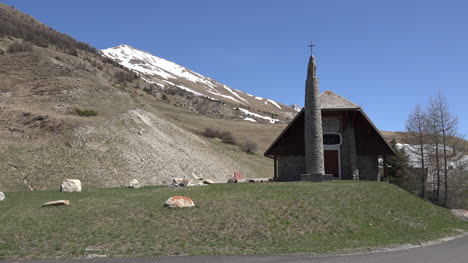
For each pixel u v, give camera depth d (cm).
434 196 4512
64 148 3525
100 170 3400
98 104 5391
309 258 1129
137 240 1267
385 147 3114
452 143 4544
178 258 1081
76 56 13962
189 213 1584
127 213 1591
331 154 3100
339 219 1669
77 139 3766
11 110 4259
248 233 1403
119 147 3994
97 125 4262
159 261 1040
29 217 1549
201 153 5591
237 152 7419
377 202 2077
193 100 16350
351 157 3011
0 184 2642
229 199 1812
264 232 1426
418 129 4647
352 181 2695
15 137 3562
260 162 7081
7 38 11744
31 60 7300
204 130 8675
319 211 1725
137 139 4416
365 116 3058
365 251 1276
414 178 4612
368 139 3133
